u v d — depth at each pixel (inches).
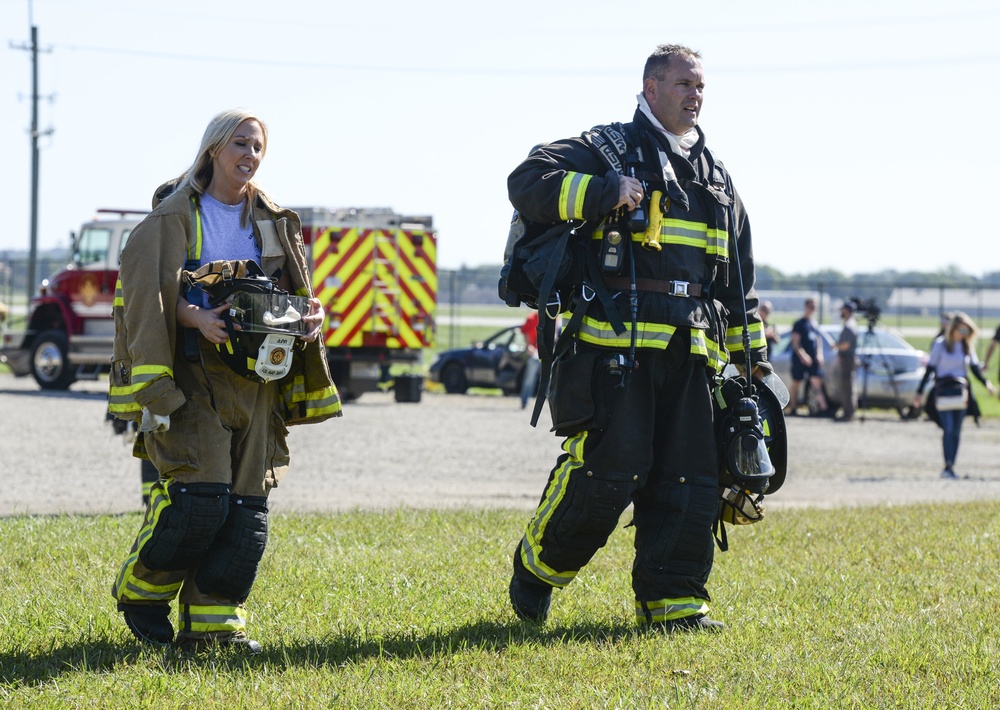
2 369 2699.3
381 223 1911.9
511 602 446.3
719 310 439.2
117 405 378.3
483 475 1061.1
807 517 733.9
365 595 477.4
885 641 411.8
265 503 399.5
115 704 330.6
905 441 1563.7
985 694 351.3
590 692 349.1
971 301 6323.8
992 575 545.0
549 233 419.2
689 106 425.1
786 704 341.7
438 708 334.3
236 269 380.8
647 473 419.2
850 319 1903.3
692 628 425.7
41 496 849.5
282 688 346.6
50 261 3181.6
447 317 5561.0
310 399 407.5
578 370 415.5
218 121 394.6
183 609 394.3
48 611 435.5
